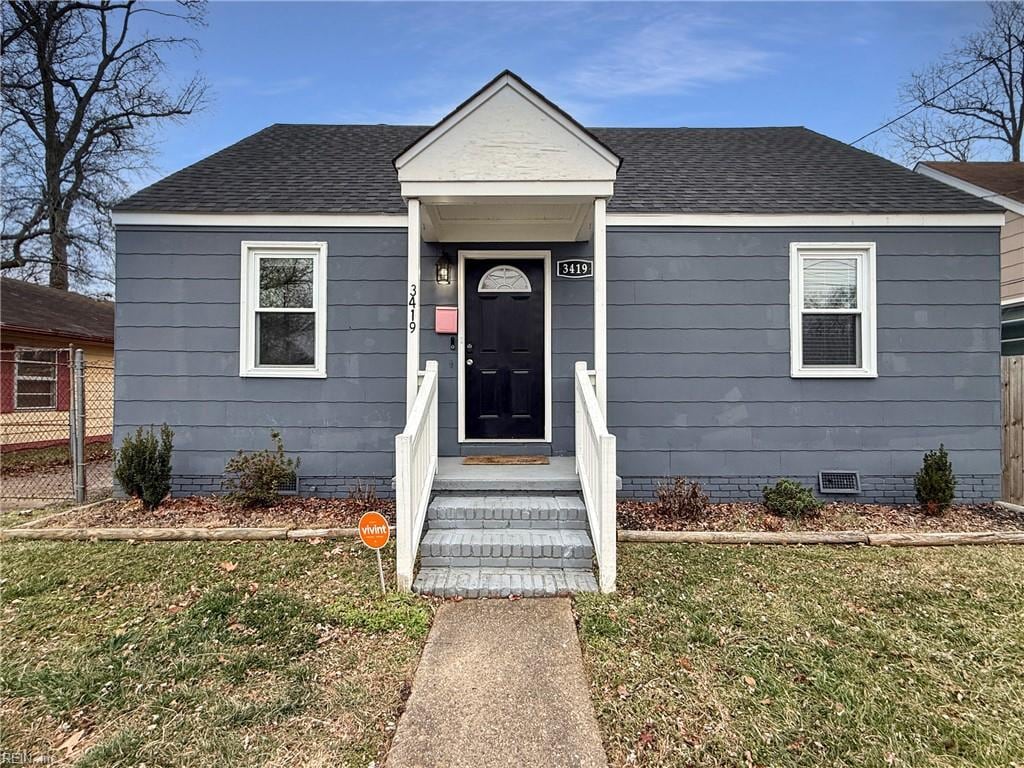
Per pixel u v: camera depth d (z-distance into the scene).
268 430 5.61
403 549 3.45
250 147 6.86
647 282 5.62
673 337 5.62
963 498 5.51
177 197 5.66
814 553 4.19
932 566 3.91
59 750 2.05
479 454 5.75
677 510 4.98
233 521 4.85
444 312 5.67
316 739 2.10
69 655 2.69
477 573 3.70
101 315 12.77
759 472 5.61
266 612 3.15
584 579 3.61
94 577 3.66
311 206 5.61
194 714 2.24
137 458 5.12
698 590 3.47
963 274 5.53
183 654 2.70
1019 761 1.98
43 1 13.21
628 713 2.25
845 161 6.57
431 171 4.33
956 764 1.97
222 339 5.58
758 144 7.26
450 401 5.72
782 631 2.93
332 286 5.62
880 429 5.56
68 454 9.27
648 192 5.88
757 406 5.61
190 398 5.57
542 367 5.84
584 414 4.29
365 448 5.63
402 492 3.47
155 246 5.55
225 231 5.58
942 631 2.93
